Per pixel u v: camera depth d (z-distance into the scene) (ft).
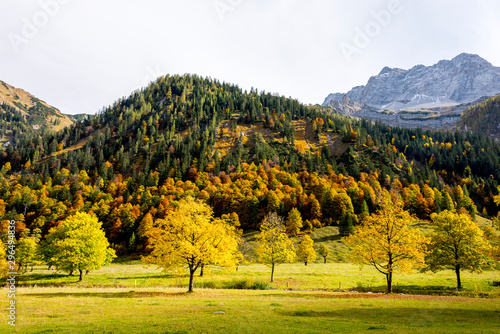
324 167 561.43
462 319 58.65
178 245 104.42
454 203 409.28
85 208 401.90
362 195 402.93
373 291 133.28
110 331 45.50
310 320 56.65
